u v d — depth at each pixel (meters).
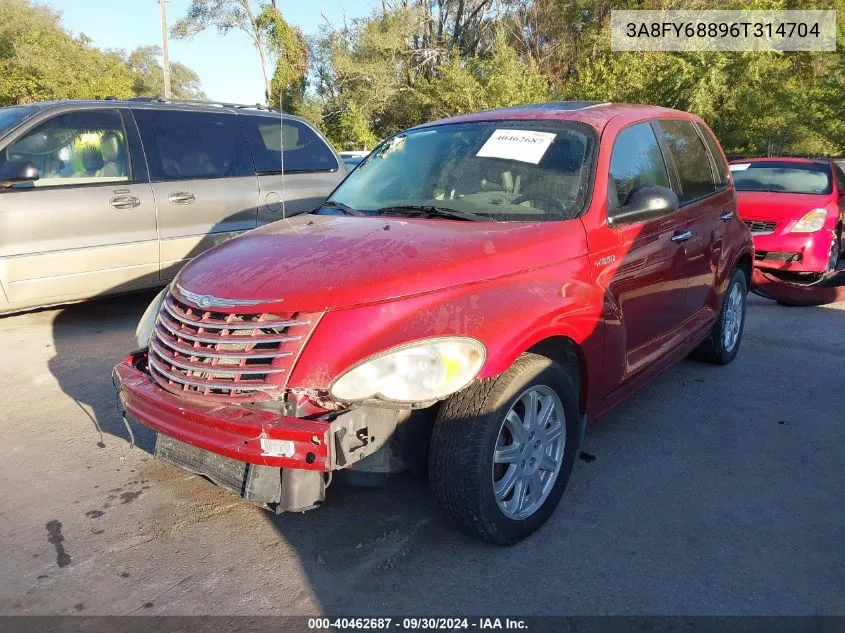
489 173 3.66
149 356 3.04
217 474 2.78
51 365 5.36
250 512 3.29
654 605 2.61
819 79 26.52
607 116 3.90
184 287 2.98
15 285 5.63
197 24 28.92
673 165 4.29
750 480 3.58
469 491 2.70
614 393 3.56
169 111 6.68
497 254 2.91
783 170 9.11
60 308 7.13
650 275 3.74
